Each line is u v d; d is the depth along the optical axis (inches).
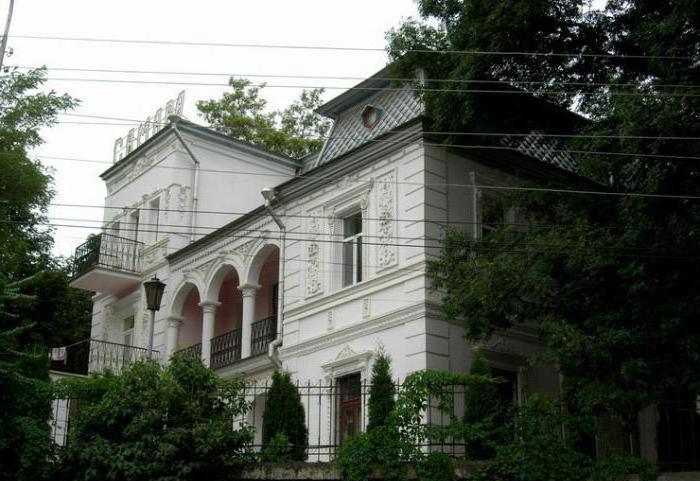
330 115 978.1
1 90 875.4
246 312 998.4
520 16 712.4
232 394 599.8
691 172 622.2
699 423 764.6
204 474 561.9
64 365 1120.8
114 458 552.1
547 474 564.7
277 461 591.8
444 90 737.6
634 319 634.2
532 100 797.2
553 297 669.3
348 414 821.9
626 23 749.3
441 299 775.1
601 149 661.3
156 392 570.6
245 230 1019.9
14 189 862.5
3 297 593.3
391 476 561.6
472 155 851.4
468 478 569.9
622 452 597.3
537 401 590.6
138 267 1181.1
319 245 906.1
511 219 863.7
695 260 628.4
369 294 836.0
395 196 834.8
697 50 637.9
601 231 666.2
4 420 563.5
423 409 609.3
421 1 796.6
